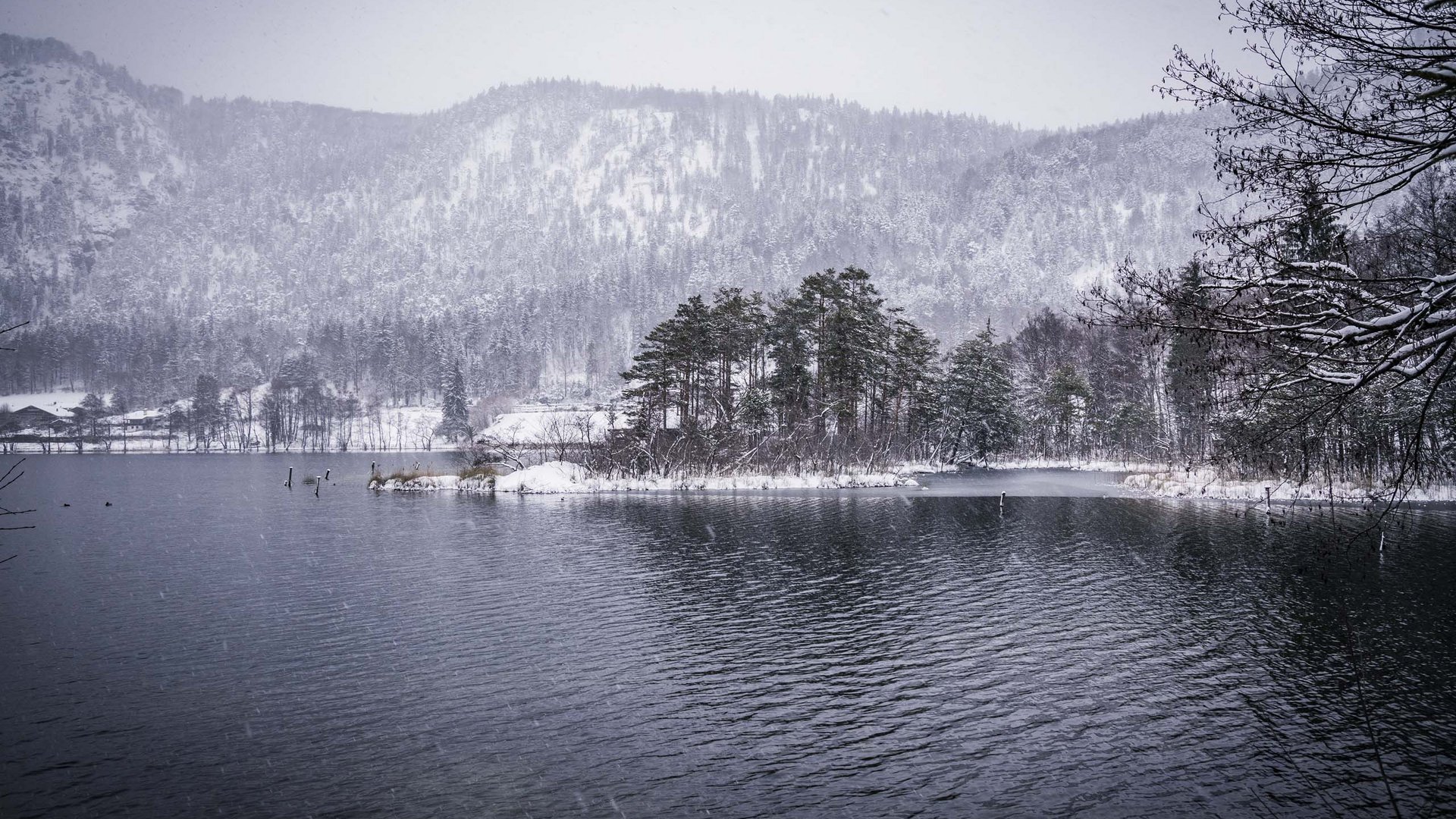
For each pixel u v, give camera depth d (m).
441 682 19.11
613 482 63.34
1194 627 22.78
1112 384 90.12
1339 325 8.42
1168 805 13.40
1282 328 8.09
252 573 31.34
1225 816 13.03
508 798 13.72
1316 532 37.19
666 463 66.25
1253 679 18.77
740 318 70.19
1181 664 19.86
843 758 15.17
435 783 14.24
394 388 197.88
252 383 196.38
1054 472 83.25
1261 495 49.84
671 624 23.80
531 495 60.28
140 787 14.05
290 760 15.10
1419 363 7.95
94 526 46.31
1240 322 8.55
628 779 14.39
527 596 27.27
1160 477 61.09
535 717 17.11
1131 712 17.05
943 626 23.36
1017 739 15.91
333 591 28.23
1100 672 19.39
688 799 13.72
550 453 84.00
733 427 70.00
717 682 19.02
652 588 28.36
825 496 57.62
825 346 72.62
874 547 36.06
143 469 102.69
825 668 19.94
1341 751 15.16
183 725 16.67
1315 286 8.18
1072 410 94.88
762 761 15.05
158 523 47.22
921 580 29.22
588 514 48.31
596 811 13.30
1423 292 7.70
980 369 89.44
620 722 16.81
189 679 19.27
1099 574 29.84
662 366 65.69
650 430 68.06
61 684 18.97
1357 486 44.22
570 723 16.80
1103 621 23.56
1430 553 31.05
